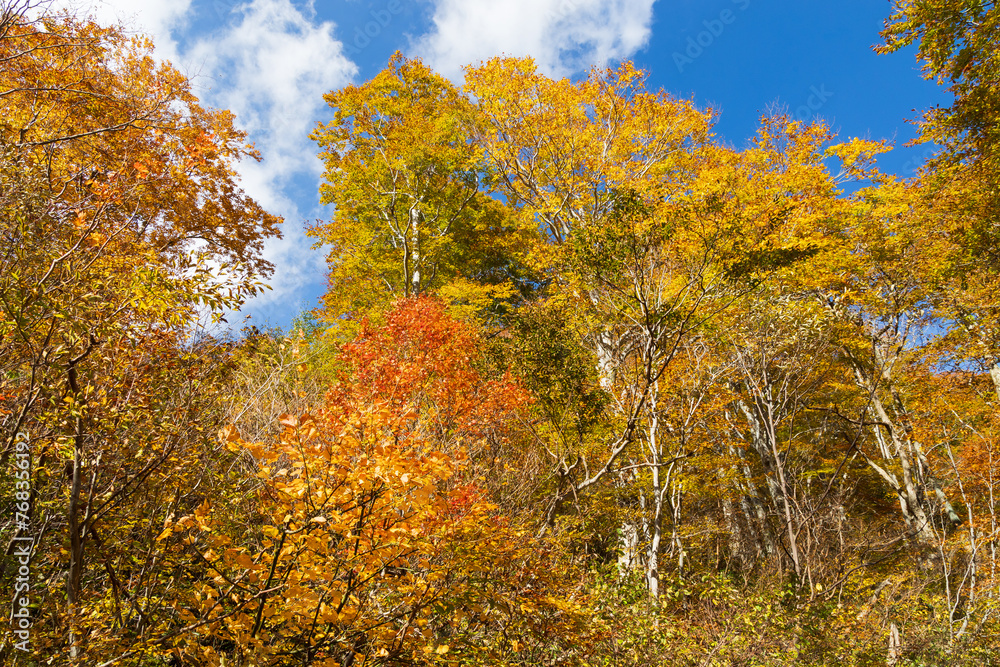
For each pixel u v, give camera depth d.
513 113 15.34
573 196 14.83
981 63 10.14
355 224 16.41
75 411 3.90
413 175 15.75
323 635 4.48
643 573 9.52
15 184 4.45
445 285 15.16
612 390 10.55
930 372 13.43
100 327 4.23
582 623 6.57
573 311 10.82
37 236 4.47
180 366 4.85
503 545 6.29
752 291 9.71
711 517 15.13
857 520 14.74
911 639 9.69
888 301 13.25
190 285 4.52
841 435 17.03
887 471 15.22
